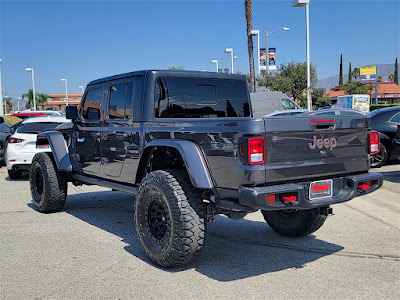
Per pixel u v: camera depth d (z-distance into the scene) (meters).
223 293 3.64
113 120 5.32
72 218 6.48
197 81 5.34
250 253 4.72
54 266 4.36
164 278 4.00
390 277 3.96
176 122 4.36
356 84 60.78
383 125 10.63
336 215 6.37
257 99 21.66
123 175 5.15
